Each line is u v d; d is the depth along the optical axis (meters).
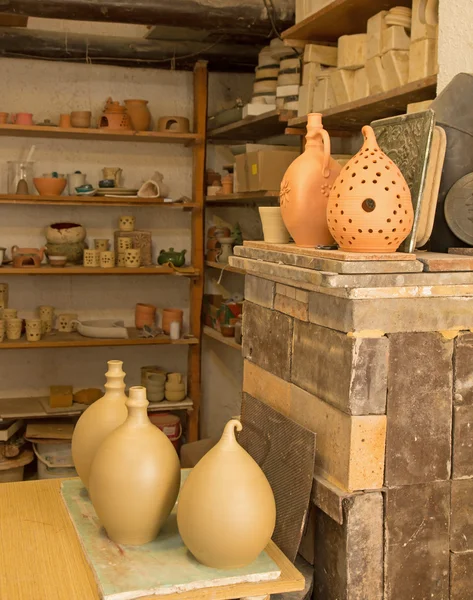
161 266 4.14
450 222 1.61
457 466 1.35
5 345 3.83
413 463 1.33
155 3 3.07
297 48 3.11
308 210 1.51
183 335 4.25
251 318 1.77
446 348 1.33
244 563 1.25
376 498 1.31
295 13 3.09
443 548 1.36
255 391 1.76
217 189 4.13
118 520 1.30
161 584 1.19
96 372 4.40
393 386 1.30
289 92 3.20
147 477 1.29
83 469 1.51
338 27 2.81
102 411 1.52
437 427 1.33
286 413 1.58
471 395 1.35
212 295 4.39
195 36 3.81
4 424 3.98
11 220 4.20
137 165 4.38
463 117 1.61
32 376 4.30
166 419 4.14
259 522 1.23
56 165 4.25
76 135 4.03
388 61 2.43
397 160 1.52
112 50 3.92
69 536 1.41
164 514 1.33
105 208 4.32
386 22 2.44
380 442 1.30
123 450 1.30
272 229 1.73
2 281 4.21
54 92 4.20
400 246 1.43
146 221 4.40
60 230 3.98
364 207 1.31
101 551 1.31
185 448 3.18
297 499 1.41
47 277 4.28
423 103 2.01
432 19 2.21
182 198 4.29
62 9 3.03
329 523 1.37
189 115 4.41
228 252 4.09
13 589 1.21
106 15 3.09
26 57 3.93
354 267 1.25
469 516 1.37
